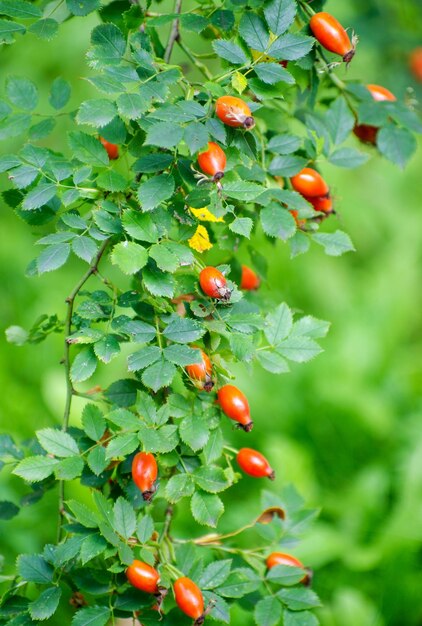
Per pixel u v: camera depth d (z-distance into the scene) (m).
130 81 0.80
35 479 0.82
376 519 1.31
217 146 0.81
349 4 1.18
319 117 0.93
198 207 0.82
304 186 0.88
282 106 0.93
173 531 1.18
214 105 0.81
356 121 0.94
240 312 0.84
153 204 0.80
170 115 0.80
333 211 0.90
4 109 0.90
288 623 0.87
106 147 0.89
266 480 1.35
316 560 1.24
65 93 0.91
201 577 0.85
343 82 0.93
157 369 0.80
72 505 0.81
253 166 0.85
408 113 0.92
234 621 1.12
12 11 0.85
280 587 0.91
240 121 0.80
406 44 1.15
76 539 0.82
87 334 0.81
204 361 0.83
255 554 0.90
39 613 0.82
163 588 0.83
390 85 1.15
